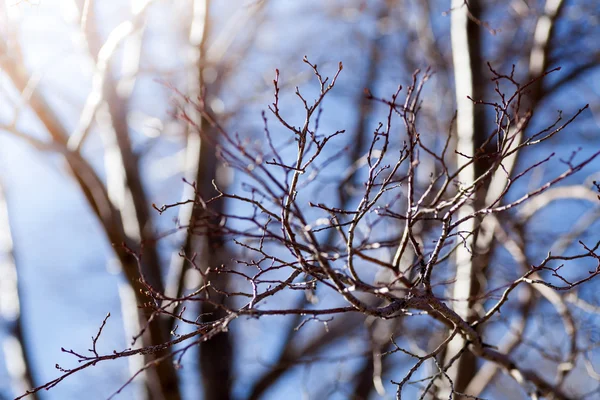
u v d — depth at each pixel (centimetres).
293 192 258
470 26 528
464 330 317
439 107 739
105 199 559
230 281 587
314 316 301
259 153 361
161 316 571
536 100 593
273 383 762
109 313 274
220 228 302
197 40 580
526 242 571
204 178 599
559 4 578
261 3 642
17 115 505
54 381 261
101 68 538
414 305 302
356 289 247
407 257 534
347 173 505
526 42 715
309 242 259
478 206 487
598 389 472
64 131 555
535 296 560
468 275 481
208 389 718
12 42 486
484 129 505
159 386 560
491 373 635
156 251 591
